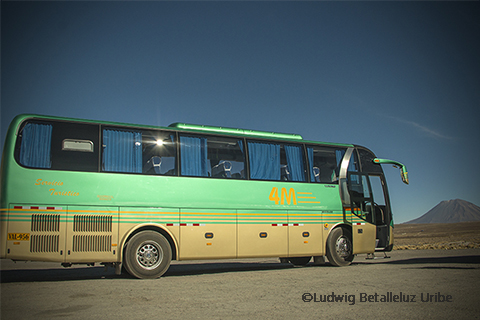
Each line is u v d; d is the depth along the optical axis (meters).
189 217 11.33
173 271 13.27
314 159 13.80
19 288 8.80
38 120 10.19
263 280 9.97
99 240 10.20
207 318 5.82
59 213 9.88
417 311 6.25
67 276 11.80
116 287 8.90
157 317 5.91
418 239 56.94
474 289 8.16
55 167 10.06
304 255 12.95
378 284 8.88
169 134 11.64
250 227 12.16
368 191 14.47
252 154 12.73
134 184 10.80
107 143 10.77
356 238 13.84
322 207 13.45
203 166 11.88
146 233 10.76
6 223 9.41
